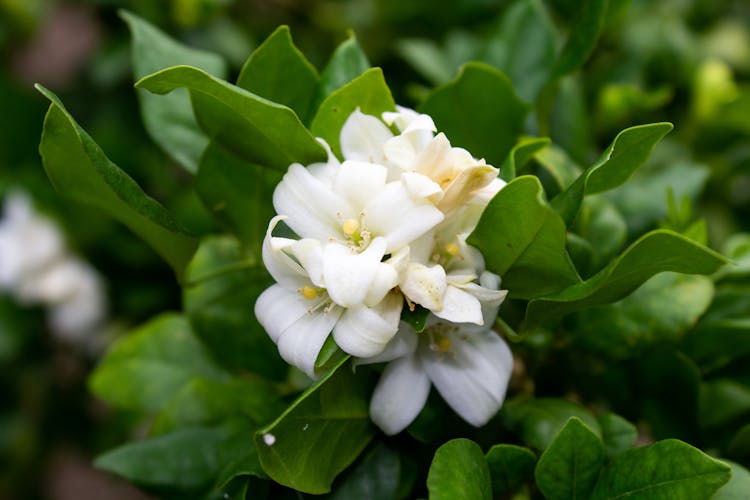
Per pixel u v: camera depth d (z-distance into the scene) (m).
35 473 0.53
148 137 0.47
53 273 0.46
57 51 0.61
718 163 0.43
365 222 0.28
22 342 0.48
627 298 0.32
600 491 0.29
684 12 0.49
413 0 0.47
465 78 0.33
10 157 0.50
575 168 0.34
